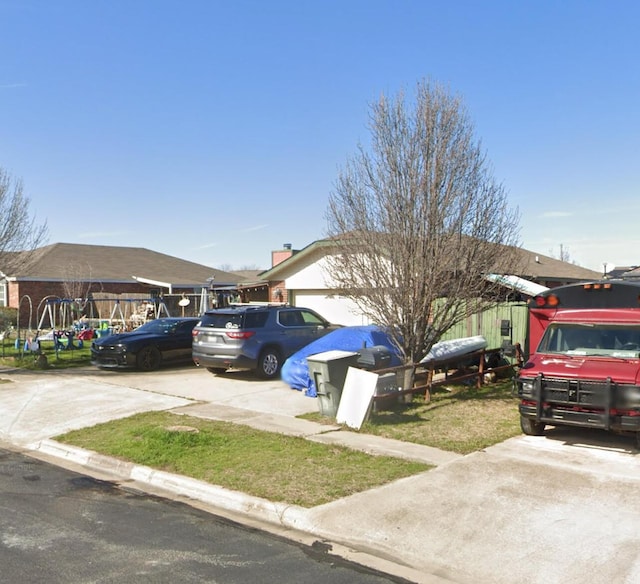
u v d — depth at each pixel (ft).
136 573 15.90
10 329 86.89
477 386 42.88
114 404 38.99
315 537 18.89
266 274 72.02
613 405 26.22
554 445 27.78
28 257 59.41
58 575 15.71
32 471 26.37
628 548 17.12
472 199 34.60
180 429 31.24
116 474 25.94
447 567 16.60
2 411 38.14
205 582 15.44
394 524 19.17
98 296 111.55
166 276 130.93
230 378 48.80
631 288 31.01
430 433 30.07
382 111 35.42
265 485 22.66
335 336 43.98
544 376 27.96
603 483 22.36
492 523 19.03
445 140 34.42
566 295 33.04
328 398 33.81
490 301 36.70
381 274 35.35
